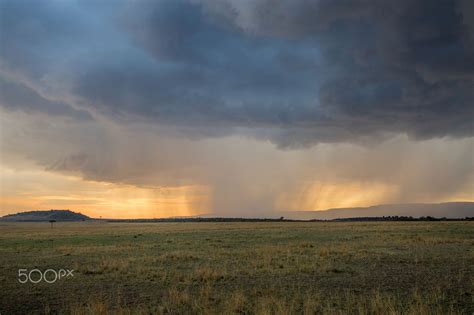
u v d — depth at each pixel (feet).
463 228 188.55
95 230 250.57
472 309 36.14
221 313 35.19
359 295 42.60
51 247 110.93
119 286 49.93
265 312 33.47
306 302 38.24
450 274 55.11
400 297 41.57
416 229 181.47
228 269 62.08
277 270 59.67
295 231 184.24
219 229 229.86
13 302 41.96
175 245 110.22
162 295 44.47
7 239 153.89
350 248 90.68
